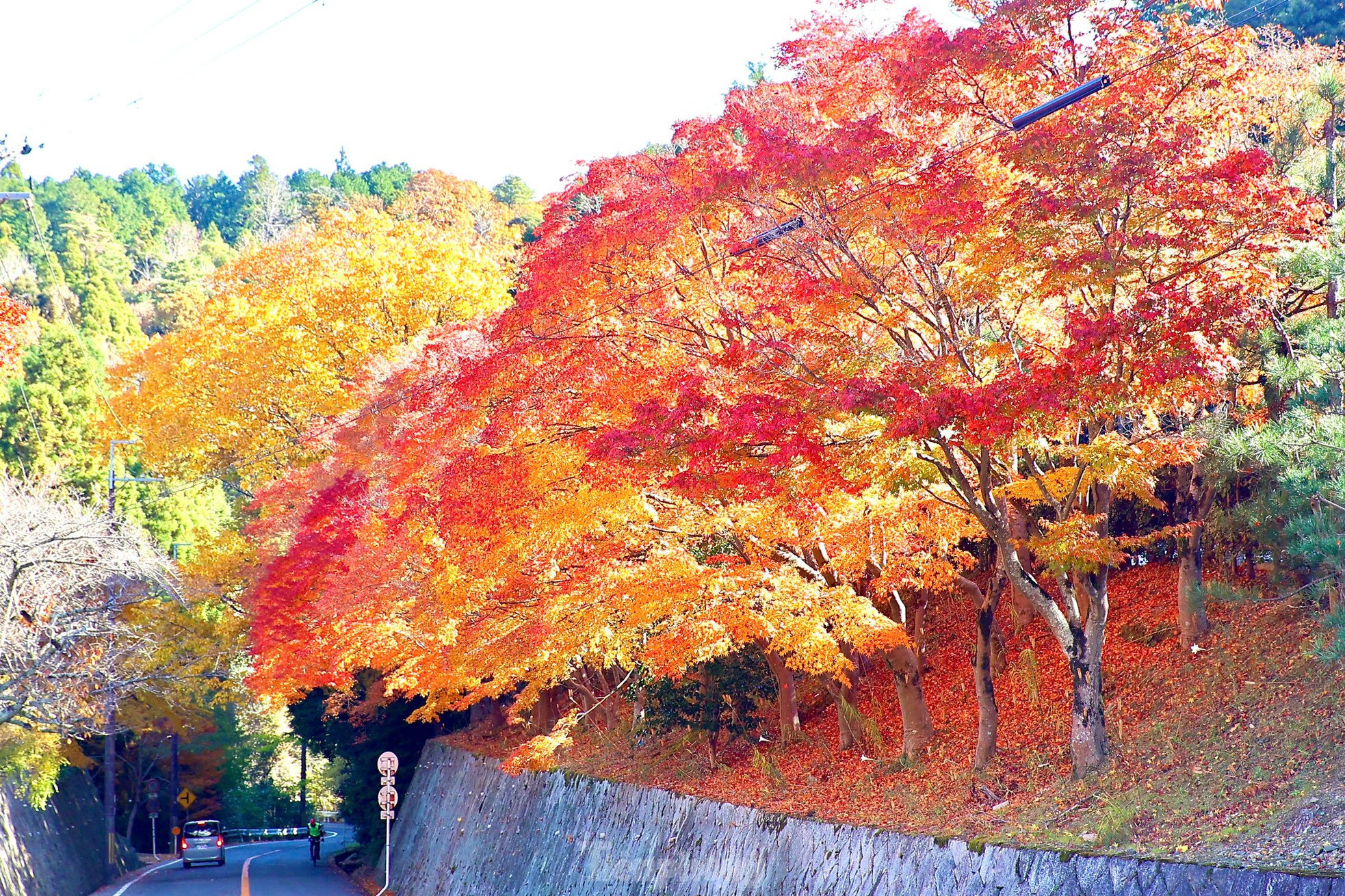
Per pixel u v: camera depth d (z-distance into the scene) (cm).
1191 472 1984
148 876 4897
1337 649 1453
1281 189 1448
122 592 3422
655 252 1862
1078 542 1619
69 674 3044
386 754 3569
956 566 2188
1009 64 1516
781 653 2162
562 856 2833
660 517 1994
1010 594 2669
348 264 3731
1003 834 1602
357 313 3591
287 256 3981
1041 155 1457
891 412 1464
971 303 1697
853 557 1928
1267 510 1647
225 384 3803
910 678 2164
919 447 1611
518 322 1934
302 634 2992
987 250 1494
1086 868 1403
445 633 2508
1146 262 1502
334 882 4553
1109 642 2206
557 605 2078
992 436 1391
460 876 3544
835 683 2466
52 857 3984
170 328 9188
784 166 1549
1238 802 1452
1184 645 1986
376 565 2597
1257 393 1850
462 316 3575
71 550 2884
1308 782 1415
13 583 2731
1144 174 1434
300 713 5131
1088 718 1755
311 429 3628
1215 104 1538
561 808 2970
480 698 3025
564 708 3697
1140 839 1448
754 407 1523
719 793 2327
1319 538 1413
